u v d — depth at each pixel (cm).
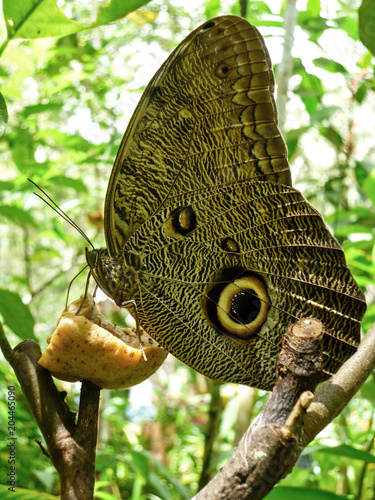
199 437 54
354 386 16
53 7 17
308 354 14
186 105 18
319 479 33
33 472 29
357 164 37
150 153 19
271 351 19
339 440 32
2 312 23
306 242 19
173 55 18
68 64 47
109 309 42
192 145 19
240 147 19
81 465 14
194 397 59
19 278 50
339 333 18
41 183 36
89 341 15
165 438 53
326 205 47
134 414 54
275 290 19
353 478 34
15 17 18
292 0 31
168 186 19
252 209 19
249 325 20
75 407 32
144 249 20
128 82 49
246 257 20
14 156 37
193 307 20
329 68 36
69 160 42
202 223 20
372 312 29
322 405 15
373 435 32
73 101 47
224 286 20
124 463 35
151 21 51
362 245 32
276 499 20
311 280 19
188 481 46
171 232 20
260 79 18
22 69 36
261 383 19
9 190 35
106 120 49
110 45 52
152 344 19
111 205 19
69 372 15
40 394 15
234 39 18
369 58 35
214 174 19
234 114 18
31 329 23
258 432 13
